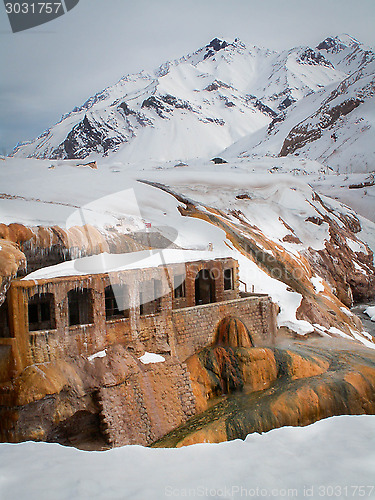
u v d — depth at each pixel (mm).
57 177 40250
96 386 20031
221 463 7477
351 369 26312
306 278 40250
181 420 21891
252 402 23000
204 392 23625
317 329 32625
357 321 39125
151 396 21344
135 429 20297
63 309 20156
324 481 6746
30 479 6891
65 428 19594
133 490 6566
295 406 22656
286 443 8203
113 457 7777
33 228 23750
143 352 22391
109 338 21469
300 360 26094
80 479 6852
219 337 26281
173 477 7000
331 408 23500
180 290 26797
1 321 19312
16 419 18156
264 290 33938
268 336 29281
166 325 23594
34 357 19172
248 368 24656
